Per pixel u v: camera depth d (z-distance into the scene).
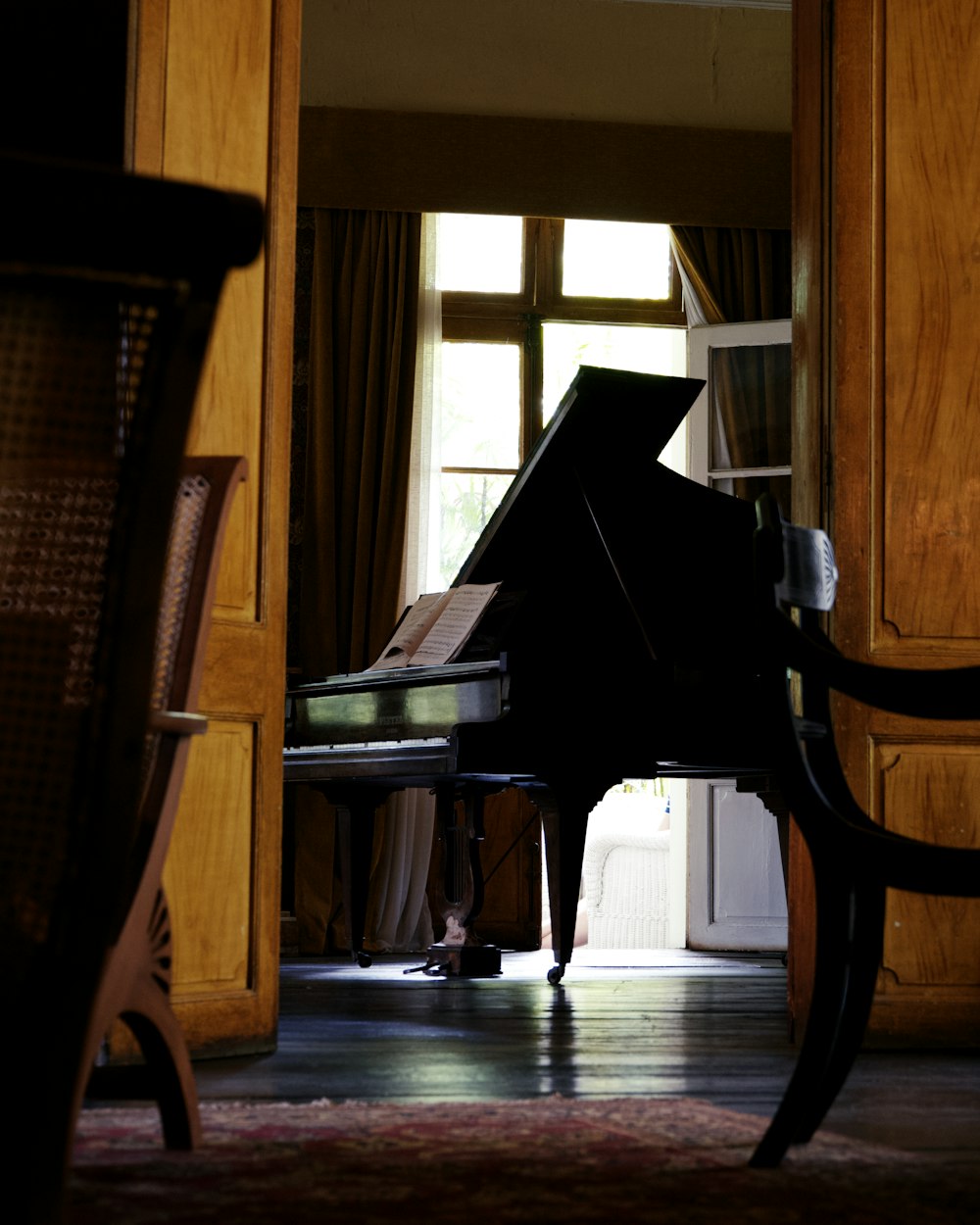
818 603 2.29
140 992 1.89
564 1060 3.15
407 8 6.91
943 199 3.76
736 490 7.06
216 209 1.20
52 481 1.24
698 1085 2.80
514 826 6.97
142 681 1.24
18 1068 1.21
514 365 7.42
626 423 5.03
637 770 4.88
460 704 4.80
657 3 6.85
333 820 6.71
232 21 3.41
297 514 6.94
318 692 5.37
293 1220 1.59
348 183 6.99
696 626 5.02
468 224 7.45
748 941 6.92
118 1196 1.70
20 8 4.23
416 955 6.62
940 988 3.57
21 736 1.25
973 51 3.80
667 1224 1.61
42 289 1.20
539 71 7.04
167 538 1.25
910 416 3.70
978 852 1.88
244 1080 2.82
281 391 3.46
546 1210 1.67
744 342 7.06
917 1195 1.80
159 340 1.24
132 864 1.79
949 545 3.69
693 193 7.17
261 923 3.30
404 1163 1.93
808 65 3.85
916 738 3.63
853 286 3.70
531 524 5.18
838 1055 2.10
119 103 4.26
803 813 1.98
